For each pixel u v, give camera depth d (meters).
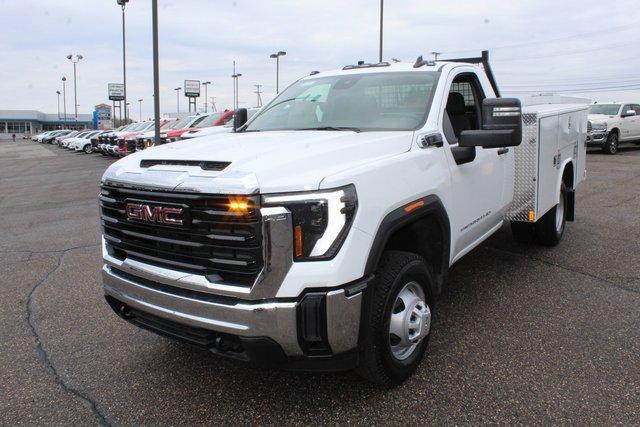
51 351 4.07
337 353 2.86
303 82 4.91
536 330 4.20
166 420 3.13
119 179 3.18
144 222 3.05
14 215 10.55
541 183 5.37
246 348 2.77
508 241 6.95
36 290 5.52
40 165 26.23
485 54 5.36
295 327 2.73
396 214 3.15
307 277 2.72
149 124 27.17
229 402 3.30
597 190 11.21
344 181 2.85
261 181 2.70
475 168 4.26
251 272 2.72
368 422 3.05
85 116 127.31
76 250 7.25
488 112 3.63
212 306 2.82
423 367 3.64
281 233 2.69
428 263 3.81
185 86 43.28
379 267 3.19
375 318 3.07
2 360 3.93
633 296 4.89
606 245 6.68
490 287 5.22
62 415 3.21
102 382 3.59
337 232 2.78
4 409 3.28
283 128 4.29
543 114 5.23
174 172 2.96
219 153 3.11
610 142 19.55
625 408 3.11
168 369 3.75
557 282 5.32
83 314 4.82
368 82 4.39
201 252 2.85
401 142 3.53
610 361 3.67
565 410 3.10
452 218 3.88
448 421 3.04
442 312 4.61
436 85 4.12
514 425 2.98
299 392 3.39
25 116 116.31
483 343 3.98
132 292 3.23
